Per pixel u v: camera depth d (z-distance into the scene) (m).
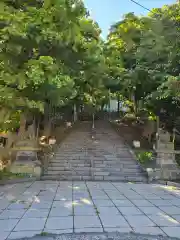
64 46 8.22
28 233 4.26
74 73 9.63
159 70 10.21
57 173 10.18
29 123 11.33
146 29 11.46
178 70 9.18
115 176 9.98
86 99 18.95
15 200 6.41
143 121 17.61
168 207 5.93
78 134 15.58
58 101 8.65
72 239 4.04
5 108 8.69
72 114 20.22
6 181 8.73
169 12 9.84
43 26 6.87
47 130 14.43
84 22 9.73
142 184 9.06
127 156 12.02
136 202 6.36
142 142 14.68
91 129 17.17
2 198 6.62
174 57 9.02
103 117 23.28
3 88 7.20
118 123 20.33
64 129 16.70
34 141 10.66
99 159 11.55
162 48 10.24
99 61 11.23
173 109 11.02
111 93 17.89
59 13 6.84
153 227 4.61
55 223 4.74
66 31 7.61
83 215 5.23
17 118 11.23
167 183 9.15
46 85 7.45
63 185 8.52
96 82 12.88
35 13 6.60
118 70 13.30
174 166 10.36
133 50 13.23
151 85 11.45
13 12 6.74
